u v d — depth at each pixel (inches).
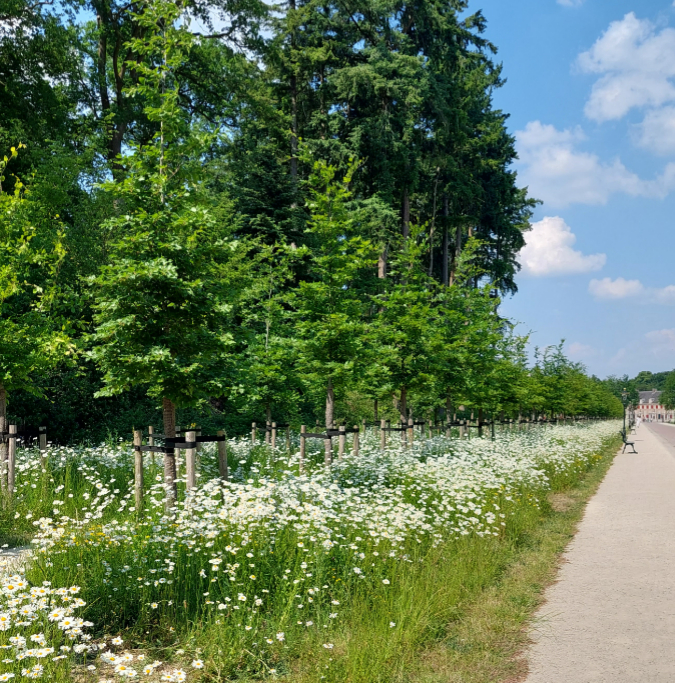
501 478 429.4
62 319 422.0
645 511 440.1
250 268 798.5
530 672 175.5
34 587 179.8
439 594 228.5
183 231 335.9
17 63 901.8
